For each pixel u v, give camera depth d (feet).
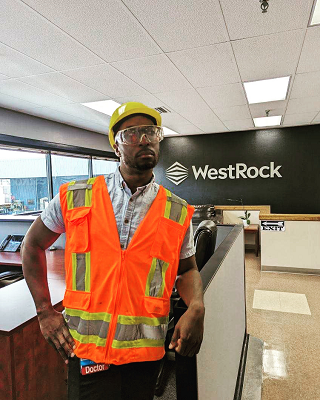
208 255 6.53
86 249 3.12
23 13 7.00
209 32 8.14
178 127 21.99
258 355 8.44
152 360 3.11
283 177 23.67
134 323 3.04
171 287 3.32
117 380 3.04
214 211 21.94
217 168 25.25
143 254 3.13
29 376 4.83
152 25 7.70
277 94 14.14
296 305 12.07
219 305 4.84
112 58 9.57
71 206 3.27
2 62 9.66
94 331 3.06
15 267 10.99
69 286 3.22
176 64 10.21
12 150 16.15
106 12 7.07
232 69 10.79
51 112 15.96
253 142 24.18
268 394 7.00
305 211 23.34
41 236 3.42
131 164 3.14
